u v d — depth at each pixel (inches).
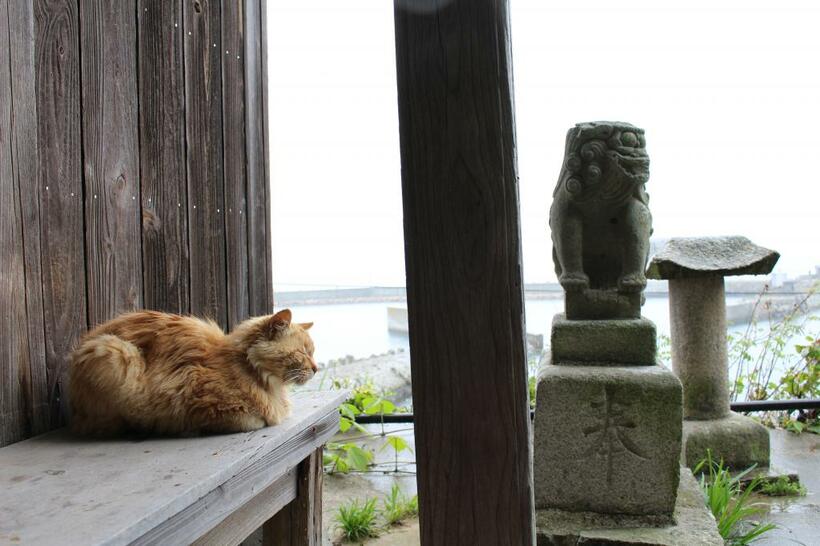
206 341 92.0
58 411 89.8
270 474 84.1
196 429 86.0
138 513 58.7
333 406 108.7
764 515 151.9
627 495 128.2
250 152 135.6
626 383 128.0
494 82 60.5
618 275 144.4
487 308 61.9
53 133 87.8
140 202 103.7
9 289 81.6
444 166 61.8
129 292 101.3
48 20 87.0
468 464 63.2
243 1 134.0
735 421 178.2
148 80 105.5
